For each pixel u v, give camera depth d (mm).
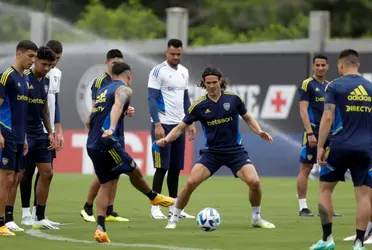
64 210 39094
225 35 102312
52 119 33188
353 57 25500
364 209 24781
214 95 30906
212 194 49219
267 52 64312
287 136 63719
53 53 30297
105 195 27109
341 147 24875
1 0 101438
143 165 66000
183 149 36531
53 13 107125
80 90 67688
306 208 37375
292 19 109375
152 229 31297
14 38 99062
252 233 30016
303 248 26062
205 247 26062
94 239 27422
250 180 30984
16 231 30047
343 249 25891
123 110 27016
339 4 109250
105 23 99875
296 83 63656
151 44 72750
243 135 64500
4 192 28594
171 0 113938
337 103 25109
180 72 36969
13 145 28562
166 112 36562
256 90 64500
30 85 30516
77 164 67375
